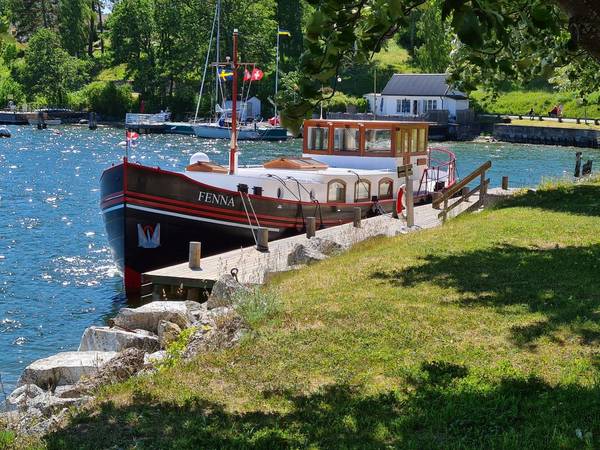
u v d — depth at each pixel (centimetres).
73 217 3822
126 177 2300
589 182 3069
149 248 2367
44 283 2528
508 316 1174
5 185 4950
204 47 10988
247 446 763
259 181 2581
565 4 590
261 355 1047
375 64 11431
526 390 870
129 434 812
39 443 811
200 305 1606
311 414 841
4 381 1612
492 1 544
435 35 10569
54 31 13525
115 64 12388
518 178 5675
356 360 1009
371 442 757
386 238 2145
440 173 4216
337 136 3058
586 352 1000
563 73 2153
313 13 622
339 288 1421
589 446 706
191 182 2398
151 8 11544
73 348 1894
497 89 1741
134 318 1479
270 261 2086
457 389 882
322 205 2733
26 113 10850
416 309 1233
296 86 630
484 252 1681
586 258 1576
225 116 9531
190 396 916
